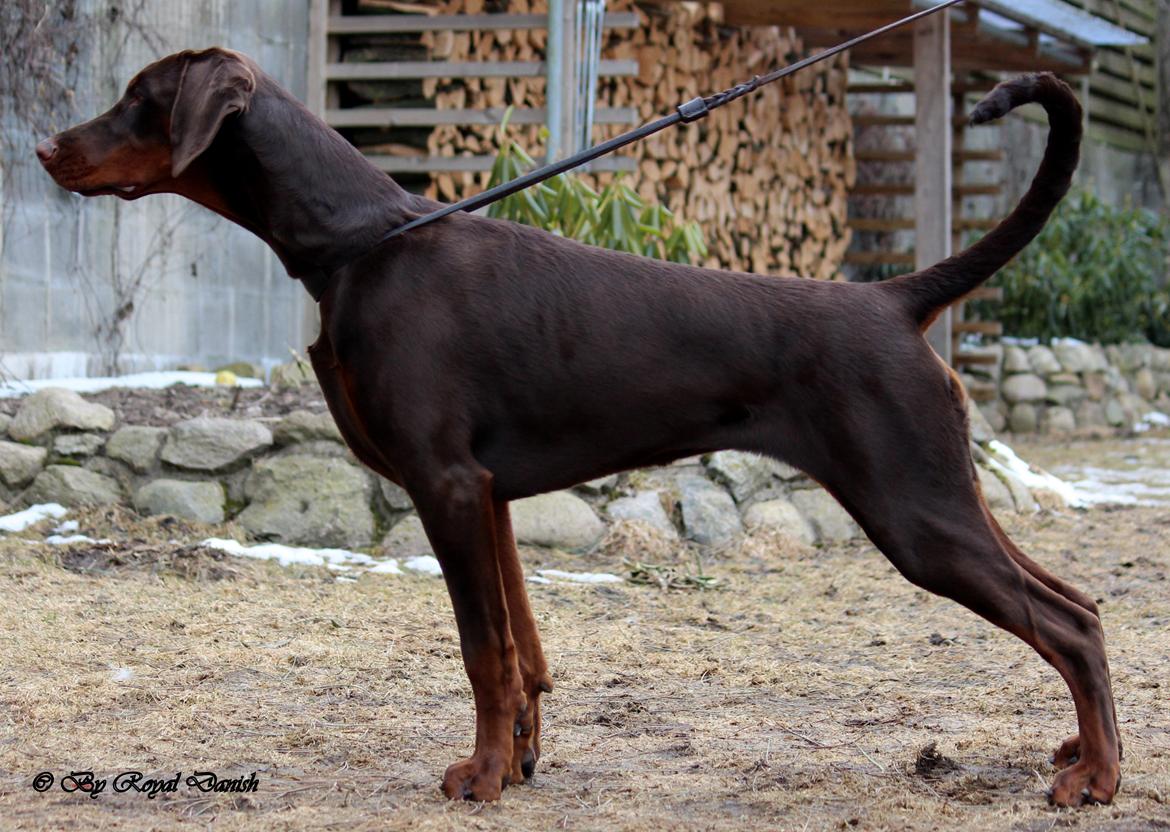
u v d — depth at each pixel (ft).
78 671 14.90
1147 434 46.88
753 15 38.88
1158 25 61.98
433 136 33.83
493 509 11.19
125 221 28.40
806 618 18.80
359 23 32.86
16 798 10.87
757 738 13.01
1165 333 55.31
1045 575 11.33
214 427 22.47
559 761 12.17
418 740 12.76
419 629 17.28
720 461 23.97
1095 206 53.78
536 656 11.84
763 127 42.09
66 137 11.48
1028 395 46.14
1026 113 56.85
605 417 11.01
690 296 11.10
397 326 10.84
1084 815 10.35
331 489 22.02
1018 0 36.50
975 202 53.62
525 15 31.63
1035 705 14.33
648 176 38.27
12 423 22.65
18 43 25.76
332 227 11.16
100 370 27.96
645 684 15.24
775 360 10.93
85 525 21.24
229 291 31.09
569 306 11.03
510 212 27.94
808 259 44.14
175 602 18.03
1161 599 20.02
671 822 10.30
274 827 10.14
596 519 22.61
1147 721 13.53
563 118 31.40
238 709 13.70
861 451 10.75
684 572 21.21
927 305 11.30
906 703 14.42
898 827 10.11
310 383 27.48
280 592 18.92
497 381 10.94
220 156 11.45
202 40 30.04
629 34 38.06
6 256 25.80
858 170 48.60
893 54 44.16
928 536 10.71
